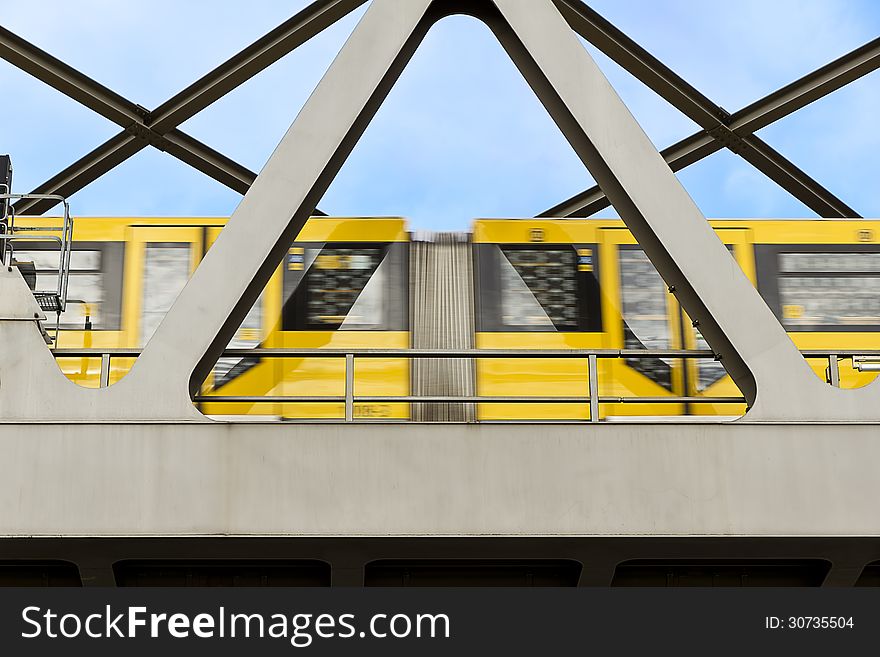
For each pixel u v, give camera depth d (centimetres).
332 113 1237
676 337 1630
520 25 1278
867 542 1121
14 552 1124
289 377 1584
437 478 1102
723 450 1120
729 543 1121
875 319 1661
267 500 1093
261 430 1109
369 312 1619
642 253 1661
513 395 1588
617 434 1118
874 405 1155
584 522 1097
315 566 1244
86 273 1625
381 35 1262
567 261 1653
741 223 1692
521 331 1620
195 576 1241
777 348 1175
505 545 1119
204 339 1158
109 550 1123
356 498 1095
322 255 1638
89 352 1175
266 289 1617
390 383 1586
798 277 1672
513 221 1667
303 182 1214
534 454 1111
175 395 1138
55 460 1099
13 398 1133
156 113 2206
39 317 1162
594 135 1243
